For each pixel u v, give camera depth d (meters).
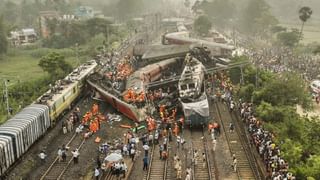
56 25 129.12
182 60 71.88
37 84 65.81
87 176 35.34
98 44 104.44
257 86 57.12
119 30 137.00
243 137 43.19
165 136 42.75
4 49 110.00
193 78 52.00
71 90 54.22
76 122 48.53
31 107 43.78
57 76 68.88
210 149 40.78
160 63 68.75
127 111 48.88
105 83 59.19
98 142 42.69
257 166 35.50
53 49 116.19
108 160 33.88
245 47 102.31
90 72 66.25
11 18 173.12
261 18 129.88
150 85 57.53
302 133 41.66
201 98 49.22
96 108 50.75
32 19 172.88
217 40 110.56
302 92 54.06
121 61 77.94
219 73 66.44
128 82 57.97
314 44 109.06
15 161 36.50
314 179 30.84
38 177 35.06
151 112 49.31
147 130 44.97
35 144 41.59
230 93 57.69
